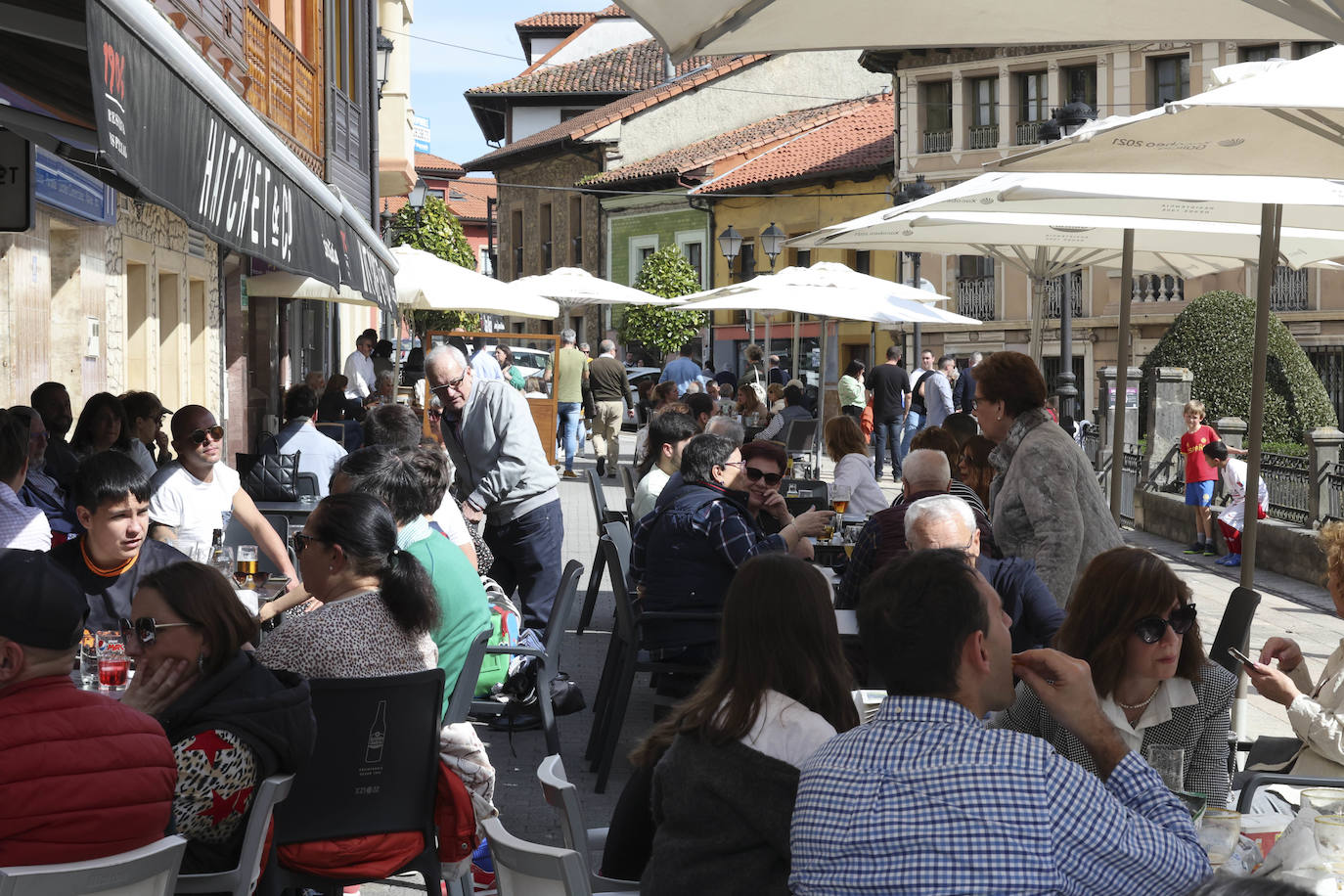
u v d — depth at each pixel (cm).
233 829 405
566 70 6562
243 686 411
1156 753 387
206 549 788
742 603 359
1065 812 294
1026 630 633
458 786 487
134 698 407
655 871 347
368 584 496
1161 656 435
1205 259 1238
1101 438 2298
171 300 1611
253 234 560
